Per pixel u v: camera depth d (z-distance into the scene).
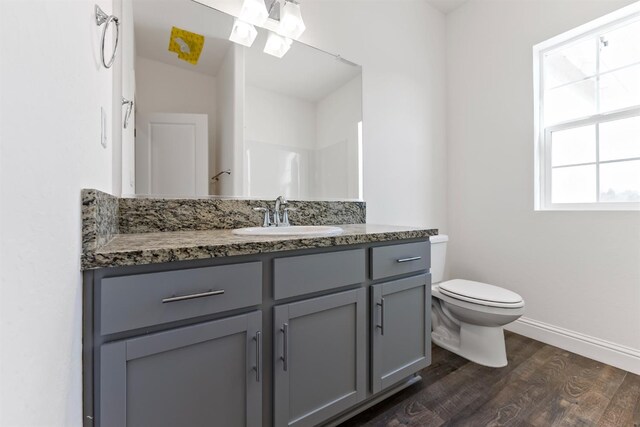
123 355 0.72
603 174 1.82
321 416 1.09
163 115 1.38
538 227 2.00
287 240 0.99
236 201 1.51
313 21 1.82
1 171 0.33
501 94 2.19
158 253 0.75
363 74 2.02
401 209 2.22
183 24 1.42
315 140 1.83
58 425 0.52
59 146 0.52
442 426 1.22
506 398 1.39
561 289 1.89
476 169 2.34
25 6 0.38
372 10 2.08
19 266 0.37
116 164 1.21
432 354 1.83
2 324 0.33
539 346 1.91
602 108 1.82
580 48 1.91
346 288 1.19
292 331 1.03
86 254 0.67
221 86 1.52
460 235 2.45
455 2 2.40
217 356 0.87
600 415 1.27
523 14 2.07
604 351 1.70
